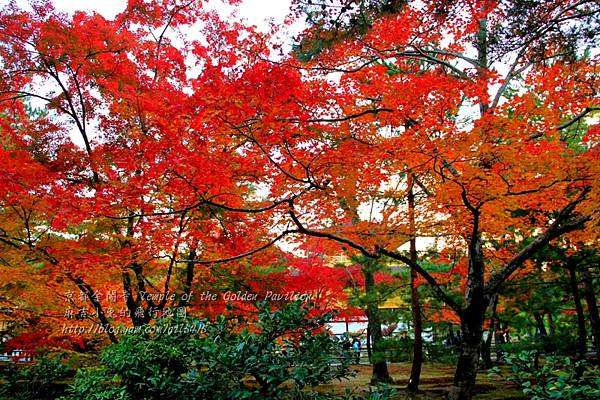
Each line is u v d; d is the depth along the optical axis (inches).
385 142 238.2
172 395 223.9
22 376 360.8
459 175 233.8
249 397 202.5
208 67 205.2
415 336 432.1
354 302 420.8
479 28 289.3
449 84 237.5
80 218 257.8
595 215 255.4
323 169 247.9
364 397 224.7
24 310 327.3
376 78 275.6
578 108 302.7
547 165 223.6
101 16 294.5
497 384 460.4
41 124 299.3
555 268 426.0
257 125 216.8
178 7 325.4
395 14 228.8
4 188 248.4
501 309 501.4
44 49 282.4
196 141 238.7
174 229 296.5
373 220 315.3
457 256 435.5
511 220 299.0
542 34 247.6
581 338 396.8
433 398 391.9
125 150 275.0
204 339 235.1
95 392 251.4
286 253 408.2
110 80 292.5
